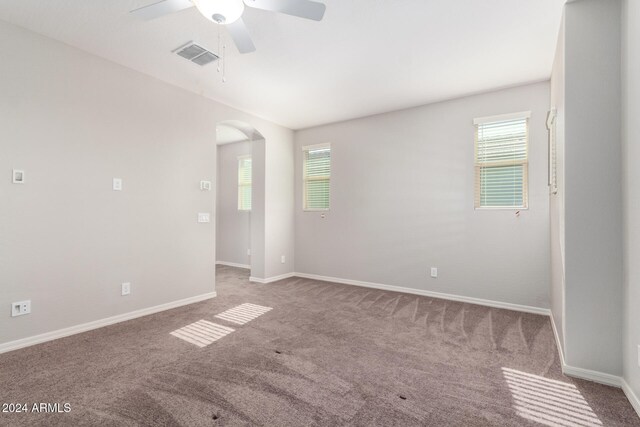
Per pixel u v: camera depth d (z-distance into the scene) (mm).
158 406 1753
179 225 3641
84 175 2840
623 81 1917
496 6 2211
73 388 1925
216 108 4082
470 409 1755
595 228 2033
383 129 4551
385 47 2760
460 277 3938
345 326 3031
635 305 1750
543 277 3445
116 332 2828
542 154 3459
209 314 3357
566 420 1666
